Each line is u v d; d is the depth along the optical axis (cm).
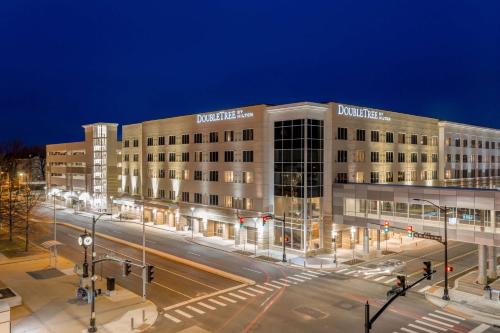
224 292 3816
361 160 6031
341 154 5688
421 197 4638
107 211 9644
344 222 5372
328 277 4328
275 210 5728
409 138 7125
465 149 8612
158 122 8162
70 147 11081
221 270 4588
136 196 8881
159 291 3838
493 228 4041
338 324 3053
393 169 6688
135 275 4378
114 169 9856
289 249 5512
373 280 4212
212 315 3241
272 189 5784
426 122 7600
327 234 5531
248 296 3700
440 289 3912
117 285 4006
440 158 7919
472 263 4981
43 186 15550
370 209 5128
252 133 5991
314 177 5459
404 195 4791
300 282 4141
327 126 5584
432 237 3881
